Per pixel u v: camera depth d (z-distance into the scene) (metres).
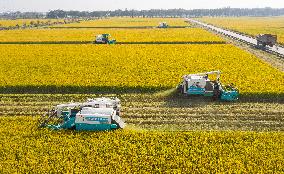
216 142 24.50
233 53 61.75
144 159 21.80
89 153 22.58
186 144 23.86
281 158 21.83
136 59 55.50
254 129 28.45
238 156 22.20
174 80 40.34
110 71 46.25
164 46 72.12
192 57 57.34
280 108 33.12
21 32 111.50
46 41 82.81
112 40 79.00
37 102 35.16
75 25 154.25
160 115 31.48
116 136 25.19
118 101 28.52
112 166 21.02
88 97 36.38
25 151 22.89
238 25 159.62
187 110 32.62
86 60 54.91
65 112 27.72
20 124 27.42
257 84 38.53
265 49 69.75
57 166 20.83
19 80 40.56
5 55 60.00
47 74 44.44
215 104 34.25
